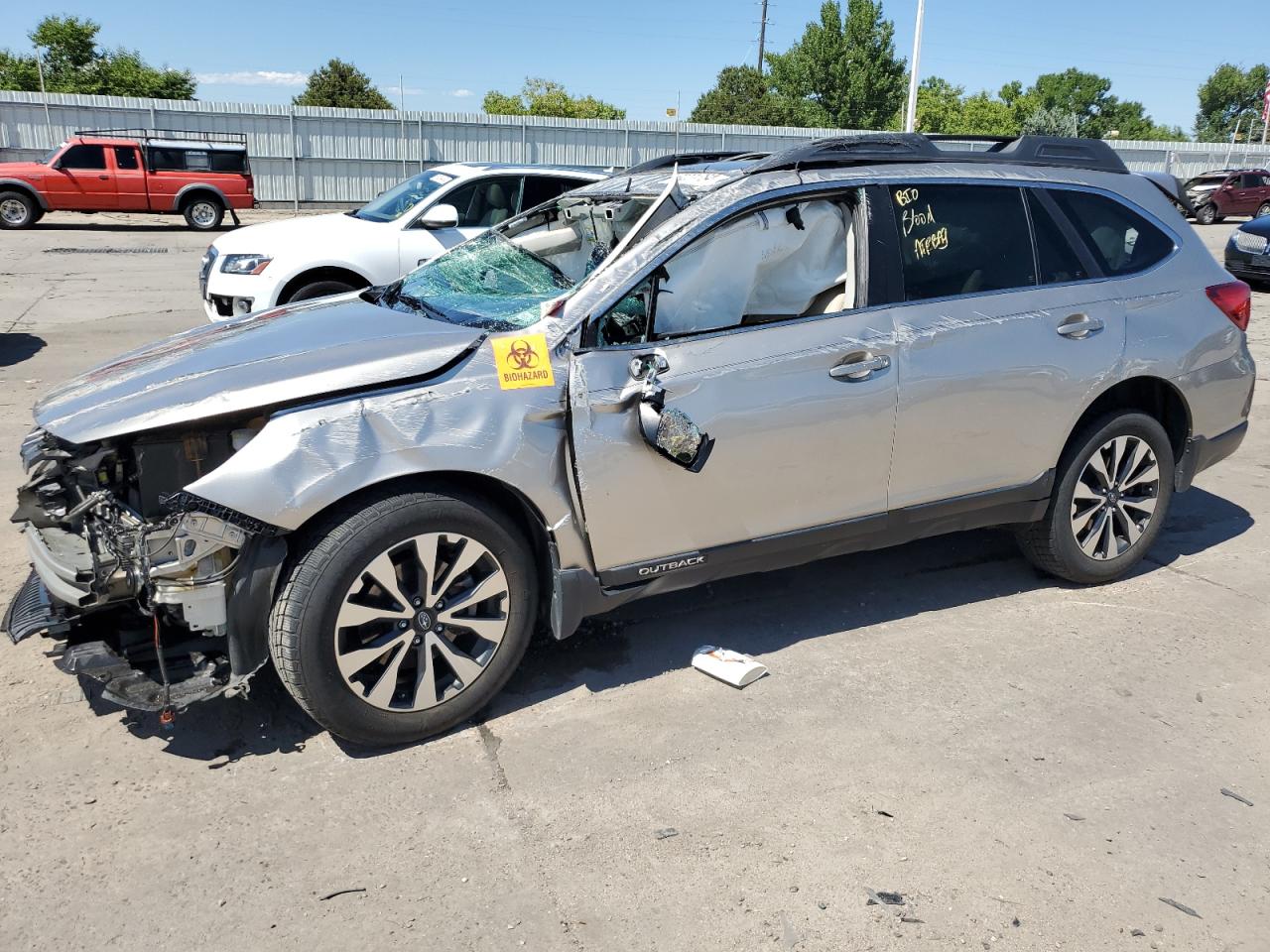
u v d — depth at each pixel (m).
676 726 3.38
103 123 27.97
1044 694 3.62
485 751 3.23
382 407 2.99
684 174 4.05
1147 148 40.12
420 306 3.79
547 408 3.16
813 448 3.55
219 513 2.81
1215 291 4.43
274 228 8.95
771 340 3.44
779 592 4.46
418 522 3.04
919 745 3.29
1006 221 4.00
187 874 2.65
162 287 13.63
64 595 2.96
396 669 3.12
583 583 3.34
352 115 29.69
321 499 2.90
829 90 58.91
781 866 2.71
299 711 3.44
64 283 13.78
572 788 3.04
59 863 2.68
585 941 2.45
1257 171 31.39
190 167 22.34
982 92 73.69
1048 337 3.95
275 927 2.47
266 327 3.60
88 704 3.43
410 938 2.45
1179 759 3.24
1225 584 4.61
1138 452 4.35
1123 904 2.59
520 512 3.38
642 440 3.25
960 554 4.91
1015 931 2.50
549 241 4.17
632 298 3.32
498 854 2.75
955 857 2.76
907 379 3.66
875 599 4.40
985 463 3.94
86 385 3.25
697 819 2.90
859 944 2.45
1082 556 4.37
